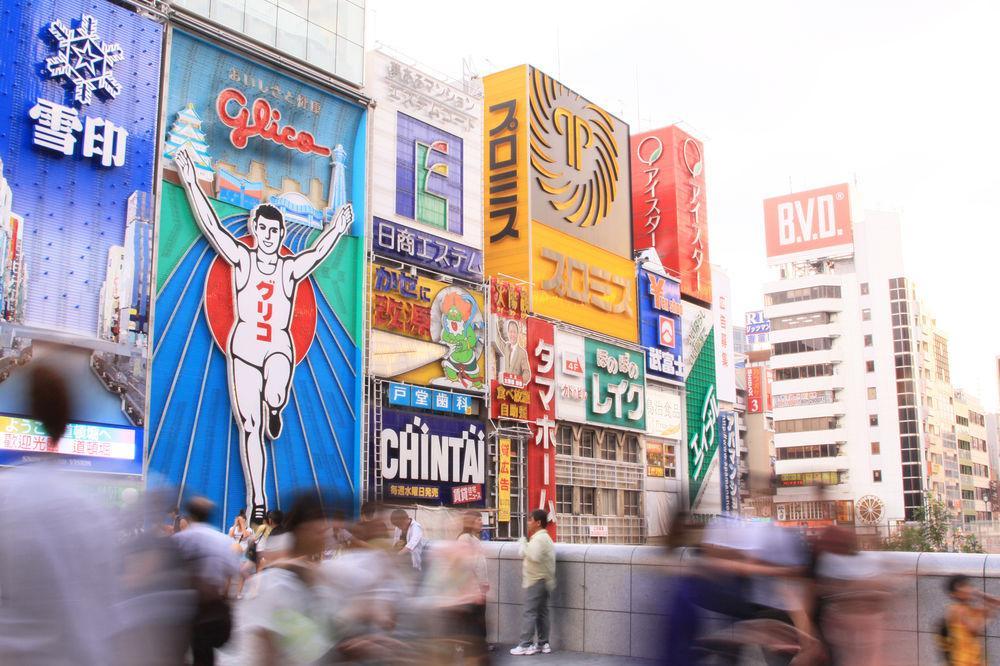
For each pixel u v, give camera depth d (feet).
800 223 405.80
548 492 177.58
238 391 122.62
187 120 123.03
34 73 106.22
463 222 169.58
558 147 206.18
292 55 137.18
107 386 106.22
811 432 386.52
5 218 100.99
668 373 226.79
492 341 169.58
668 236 253.24
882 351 381.81
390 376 148.15
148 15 118.52
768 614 28.17
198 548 25.98
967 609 34.68
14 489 12.66
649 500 213.25
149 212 114.11
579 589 51.75
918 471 367.66
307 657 19.90
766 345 486.79
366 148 146.92
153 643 14.46
